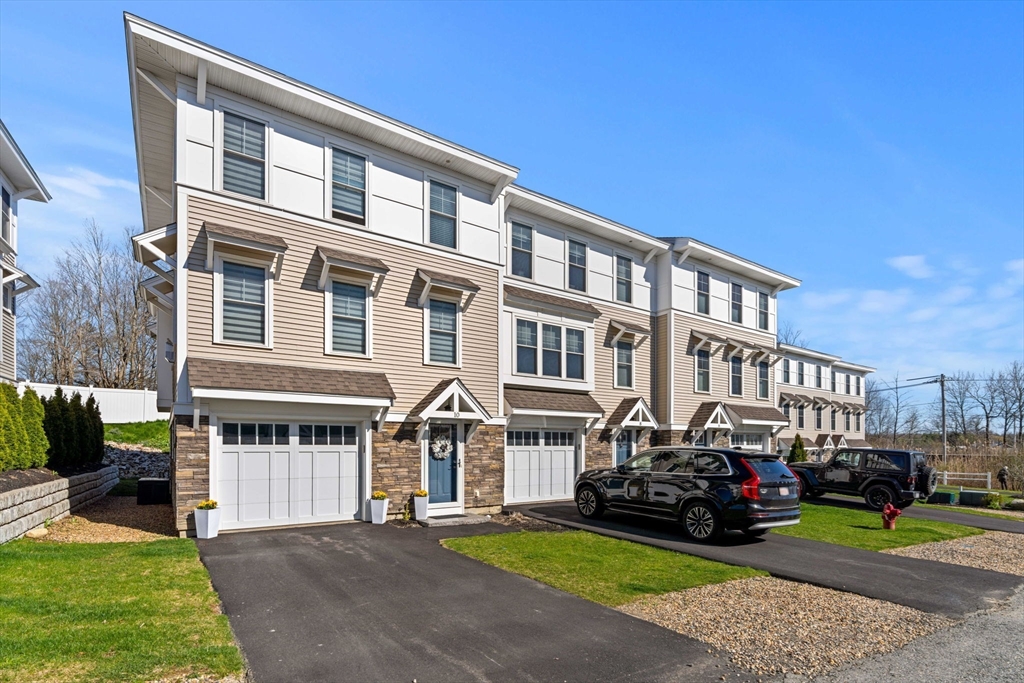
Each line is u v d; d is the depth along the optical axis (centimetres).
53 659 461
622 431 1888
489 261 1445
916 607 712
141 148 1294
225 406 1034
